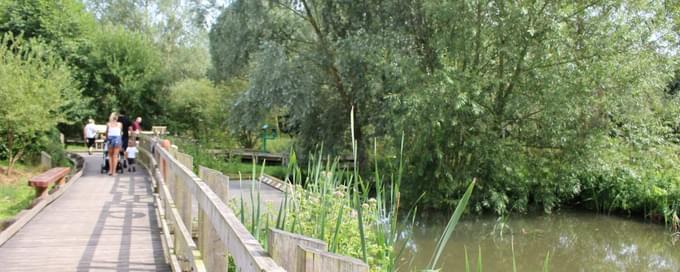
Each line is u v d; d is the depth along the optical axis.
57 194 9.15
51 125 14.58
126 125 13.97
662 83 12.19
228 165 16.52
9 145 13.48
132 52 29.33
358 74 14.14
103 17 38.78
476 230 11.45
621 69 11.67
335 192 4.18
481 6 11.99
